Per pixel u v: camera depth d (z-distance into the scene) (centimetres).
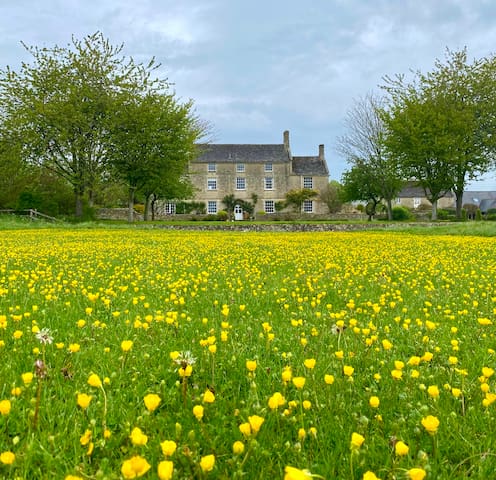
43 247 1189
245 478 155
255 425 150
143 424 188
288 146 6238
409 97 3681
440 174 3456
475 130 3459
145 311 440
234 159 6000
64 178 3431
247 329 355
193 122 3956
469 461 168
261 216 5428
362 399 226
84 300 485
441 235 2030
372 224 3028
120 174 3241
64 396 220
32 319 389
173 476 144
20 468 156
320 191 5984
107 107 3119
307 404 191
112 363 270
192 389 237
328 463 162
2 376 240
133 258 948
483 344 329
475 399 221
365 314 440
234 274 706
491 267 777
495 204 7319
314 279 627
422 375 257
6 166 3111
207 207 5944
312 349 310
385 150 3719
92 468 160
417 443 182
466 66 3550
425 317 419
